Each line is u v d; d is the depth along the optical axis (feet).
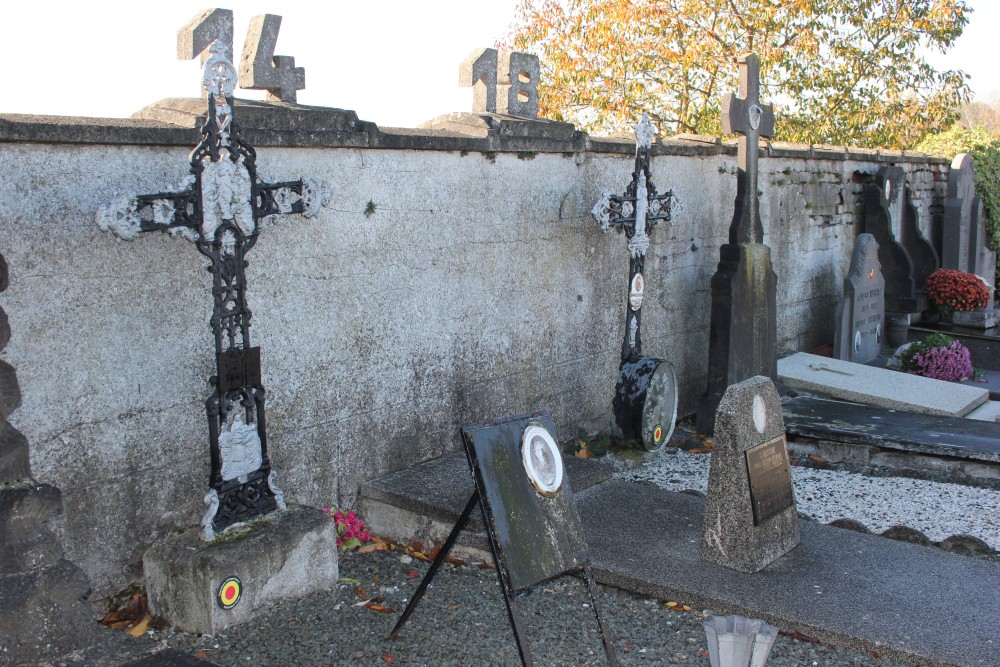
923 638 13.14
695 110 61.41
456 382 19.70
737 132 24.66
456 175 19.07
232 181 13.42
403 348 18.35
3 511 10.03
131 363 13.65
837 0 59.57
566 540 12.48
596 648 13.20
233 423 13.97
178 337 14.25
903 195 43.09
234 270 13.75
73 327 12.89
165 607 13.56
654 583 14.83
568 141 21.76
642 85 60.34
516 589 11.55
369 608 14.19
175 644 12.94
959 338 39.22
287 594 14.24
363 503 17.58
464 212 19.38
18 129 11.92
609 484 19.54
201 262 14.48
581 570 12.60
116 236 12.41
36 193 12.33
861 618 13.71
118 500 13.66
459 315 19.58
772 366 26.76
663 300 25.99
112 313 13.34
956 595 14.60
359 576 15.55
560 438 22.74
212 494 13.79
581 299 23.04
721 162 27.89
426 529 16.78
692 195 26.71
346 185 16.76
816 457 23.56
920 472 22.26
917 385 28.55
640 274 22.21
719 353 24.72
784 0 58.44
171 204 12.88
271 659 12.56
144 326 13.78
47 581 10.40
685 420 27.25
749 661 9.39
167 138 13.70
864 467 22.80
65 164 12.62
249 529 14.17
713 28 59.67
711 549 15.61
